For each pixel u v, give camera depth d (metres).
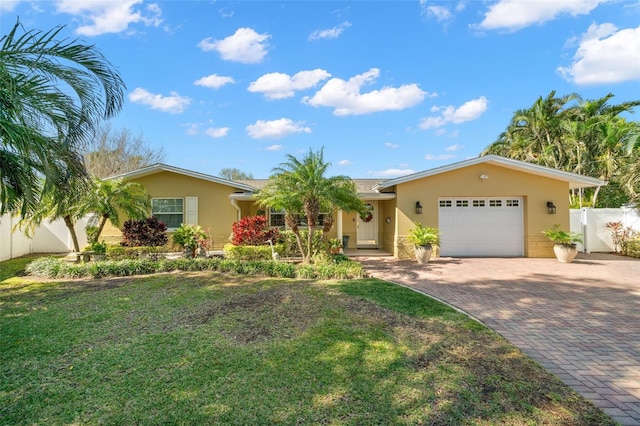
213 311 5.64
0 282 8.20
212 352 4.02
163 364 3.72
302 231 12.23
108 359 3.85
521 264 11.00
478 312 5.81
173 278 8.42
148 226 11.34
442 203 12.99
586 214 13.95
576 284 8.01
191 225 12.85
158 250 11.35
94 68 5.12
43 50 4.62
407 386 3.25
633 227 13.45
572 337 4.68
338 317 5.30
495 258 12.41
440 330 4.81
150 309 5.79
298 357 3.88
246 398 3.04
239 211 14.02
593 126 22.73
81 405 2.96
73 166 5.23
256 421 2.73
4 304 6.18
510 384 3.32
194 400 3.01
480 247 12.97
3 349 4.14
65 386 3.28
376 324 5.00
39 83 4.53
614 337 4.68
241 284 7.71
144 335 4.59
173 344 4.27
